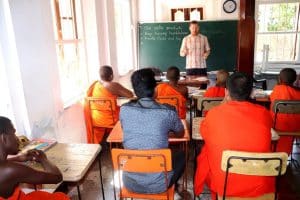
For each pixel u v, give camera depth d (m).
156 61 6.35
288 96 2.66
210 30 6.10
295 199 2.31
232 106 1.54
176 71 3.16
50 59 2.54
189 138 1.98
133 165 1.61
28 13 2.22
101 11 3.98
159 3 6.35
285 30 6.02
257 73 5.85
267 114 1.54
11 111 2.10
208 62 6.20
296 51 6.05
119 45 5.54
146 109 1.66
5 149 1.20
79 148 1.81
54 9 3.06
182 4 6.33
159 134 1.65
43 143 1.86
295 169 2.81
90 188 2.58
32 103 2.29
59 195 1.42
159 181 1.68
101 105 3.09
